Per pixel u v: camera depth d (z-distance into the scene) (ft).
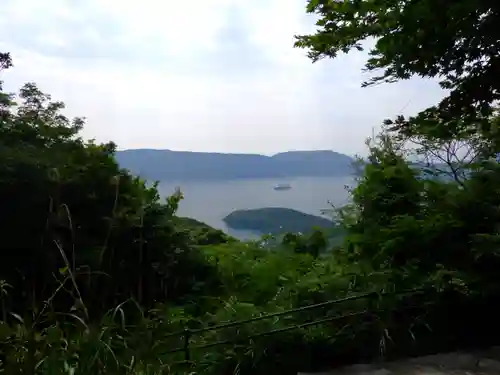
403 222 17.43
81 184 24.26
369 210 19.38
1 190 22.63
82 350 7.82
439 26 12.64
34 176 23.63
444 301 15.48
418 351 14.92
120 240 23.84
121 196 25.25
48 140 27.66
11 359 7.73
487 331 15.69
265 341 13.94
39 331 8.74
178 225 27.53
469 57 13.00
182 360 12.62
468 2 11.84
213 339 14.28
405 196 18.93
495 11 12.02
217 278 24.09
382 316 15.11
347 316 14.88
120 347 8.68
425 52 13.19
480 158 18.89
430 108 14.52
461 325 15.61
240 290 21.27
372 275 16.44
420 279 16.17
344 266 18.25
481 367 13.79
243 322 13.93
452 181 19.04
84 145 27.53
